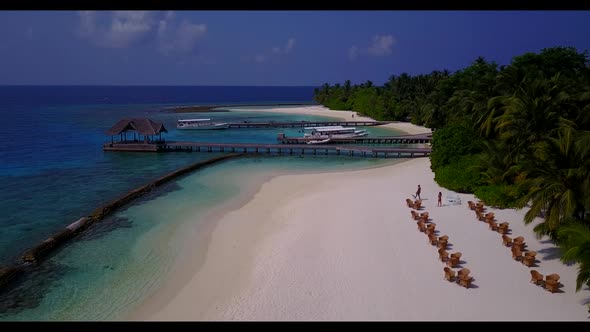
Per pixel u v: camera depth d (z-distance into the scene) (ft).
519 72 129.39
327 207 105.29
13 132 265.34
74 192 127.54
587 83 125.59
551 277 63.98
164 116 399.24
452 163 126.11
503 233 84.33
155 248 84.02
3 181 140.97
